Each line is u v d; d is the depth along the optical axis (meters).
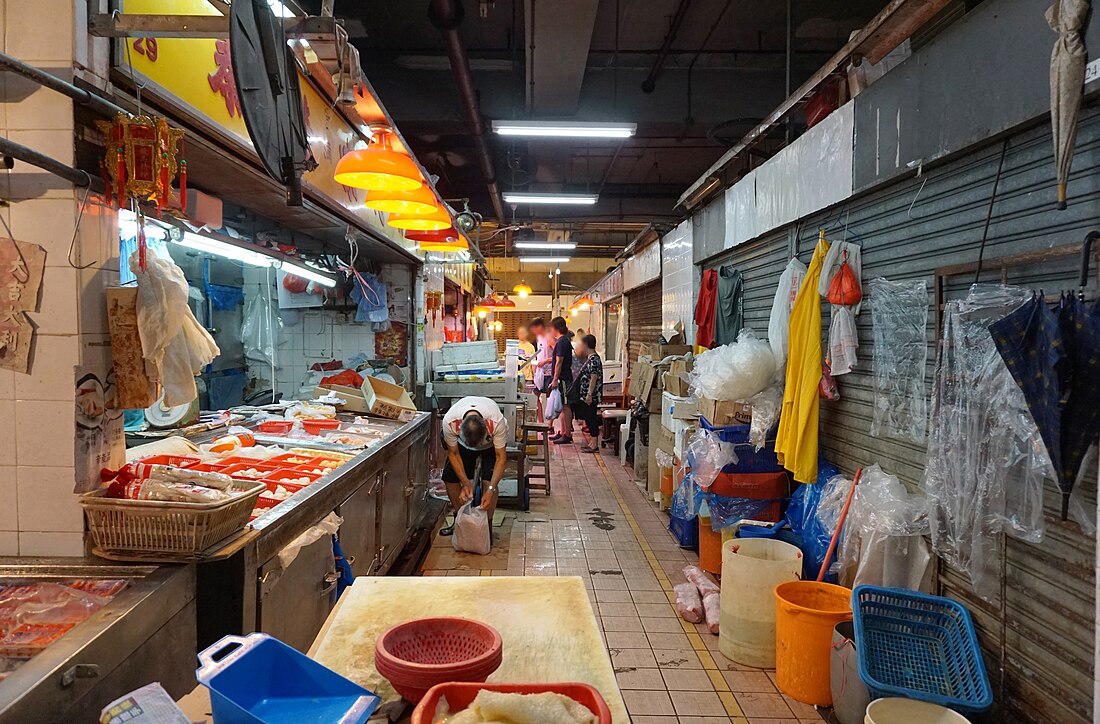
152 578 2.02
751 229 5.96
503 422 5.48
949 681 2.68
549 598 1.95
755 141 5.64
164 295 2.25
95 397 2.23
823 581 3.62
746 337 5.04
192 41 2.57
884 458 3.74
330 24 2.34
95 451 2.24
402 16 7.22
